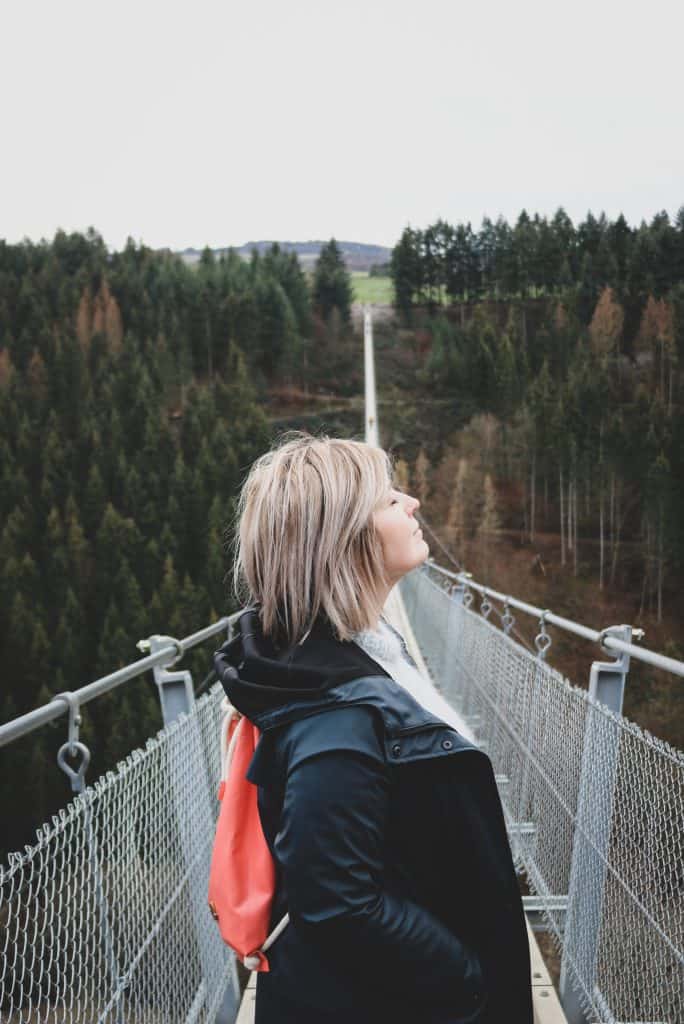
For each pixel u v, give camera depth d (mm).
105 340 82375
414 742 833
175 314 89688
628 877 1591
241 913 927
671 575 51844
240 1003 2324
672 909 1338
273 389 91500
